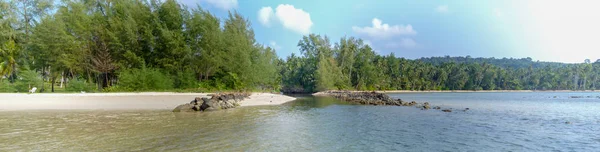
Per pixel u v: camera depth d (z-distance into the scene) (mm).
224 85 47781
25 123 17438
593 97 74875
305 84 102812
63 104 28141
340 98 54312
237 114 23500
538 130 17094
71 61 39344
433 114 25312
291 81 107875
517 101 52219
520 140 14203
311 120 20344
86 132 14688
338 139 13898
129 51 40969
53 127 16062
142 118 20391
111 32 40812
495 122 20344
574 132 16562
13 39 44062
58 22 39031
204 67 47094
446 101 50156
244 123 18406
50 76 45062
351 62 103250
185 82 44219
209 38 45094
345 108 31188
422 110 29250
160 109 26781
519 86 152625
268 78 58281
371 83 110875
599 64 178875
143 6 43312
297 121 19703
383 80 117312
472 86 145000
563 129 17562
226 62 47406
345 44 103375
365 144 12930
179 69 45375
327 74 88875
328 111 27375
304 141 13328
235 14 55156
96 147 11539
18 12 44312
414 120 21016
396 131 16234
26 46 42656
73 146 11617
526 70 161625
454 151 11969
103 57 41219
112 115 22047
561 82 155125
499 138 14625
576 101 54000
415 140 13891
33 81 39750
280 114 23828
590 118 23703
